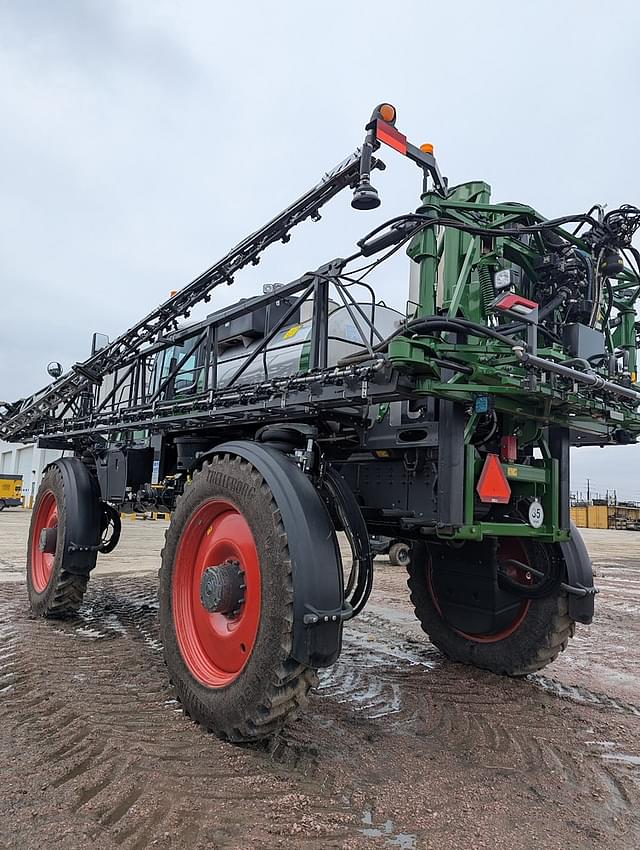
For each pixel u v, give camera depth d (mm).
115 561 10242
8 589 7000
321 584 2645
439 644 4410
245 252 4086
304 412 3459
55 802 2297
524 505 3586
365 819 2252
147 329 5016
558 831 2232
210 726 2916
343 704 3502
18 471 50688
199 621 3219
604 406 3270
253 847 2043
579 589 3678
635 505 47156
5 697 3432
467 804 2400
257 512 2859
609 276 3402
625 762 2852
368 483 3713
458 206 3045
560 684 4086
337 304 3906
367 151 2893
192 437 4629
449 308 3178
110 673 3885
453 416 3125
